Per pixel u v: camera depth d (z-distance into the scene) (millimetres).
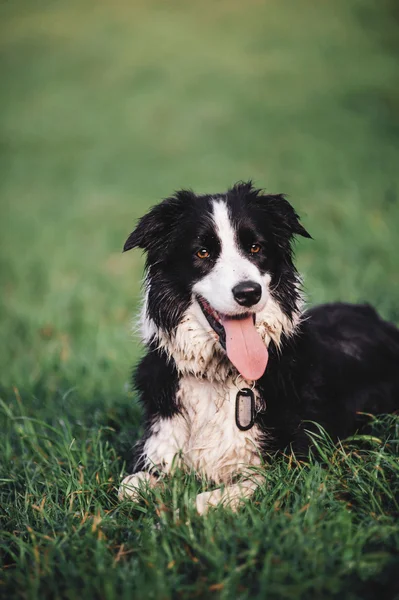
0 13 38000
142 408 4391
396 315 6301
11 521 3779
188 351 4117
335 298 7340
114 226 13211
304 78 23578
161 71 26859
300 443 3971
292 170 14914
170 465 4043
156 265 4242
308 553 2973
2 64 29953
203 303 4062
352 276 8000
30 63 29844
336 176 13656
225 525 3277
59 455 4633
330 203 11422
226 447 3990
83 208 14773
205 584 2904
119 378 6137
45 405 5543
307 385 4184
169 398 4152
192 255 4070
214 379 4090
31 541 3533
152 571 3012
